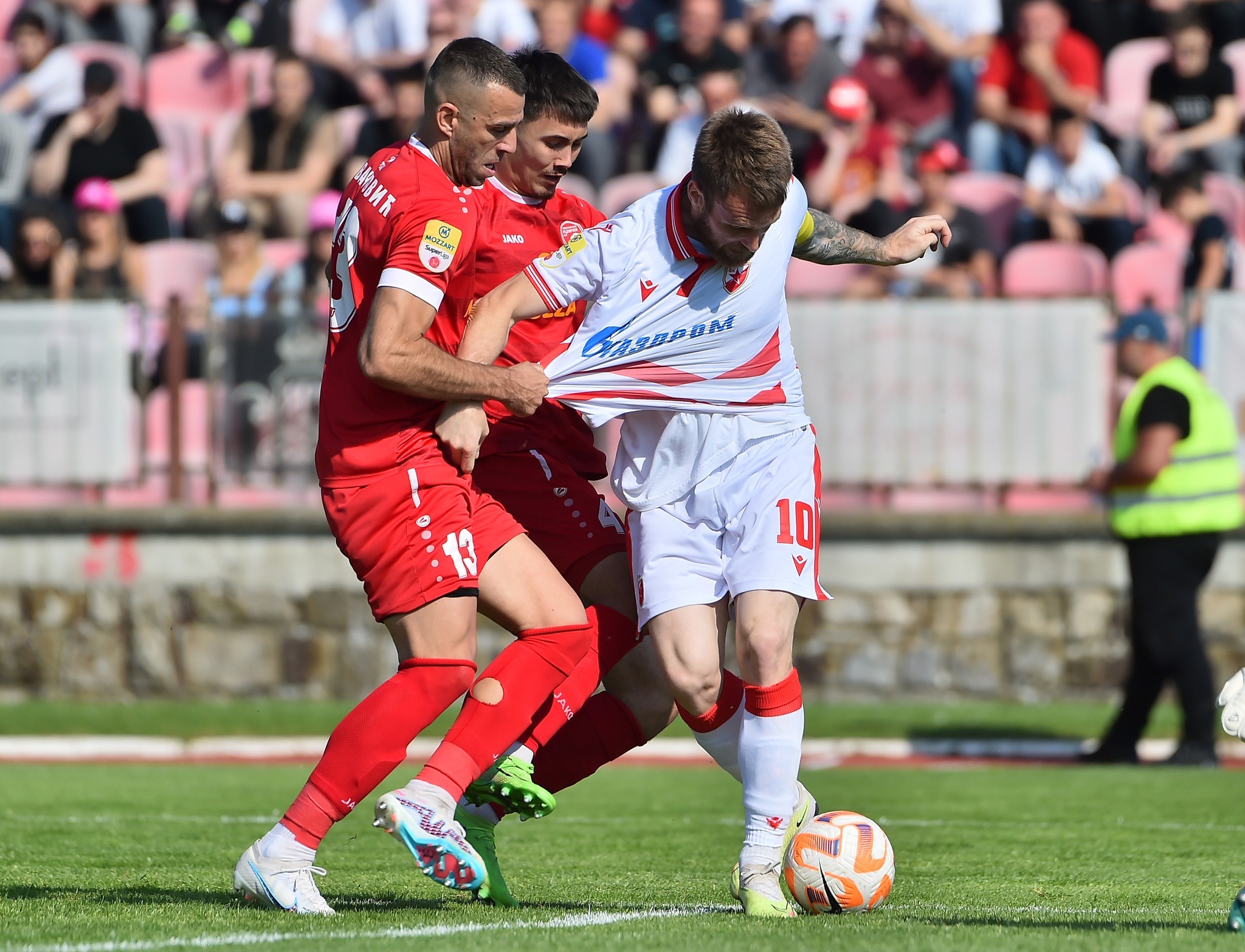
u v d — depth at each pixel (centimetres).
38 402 4284
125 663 4341
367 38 5541
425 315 1502
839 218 4588
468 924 1449
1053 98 4975
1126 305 4378
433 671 1536
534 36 5409
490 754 1556
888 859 1598
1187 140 5116
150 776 3253
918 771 3388
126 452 4309
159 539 4350
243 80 5547
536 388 1575
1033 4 5147
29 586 4353
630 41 5522
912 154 5156
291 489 4325
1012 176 5172
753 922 1470
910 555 4331
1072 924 1478
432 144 1563
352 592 4344
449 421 1541
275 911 1521
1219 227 4566
